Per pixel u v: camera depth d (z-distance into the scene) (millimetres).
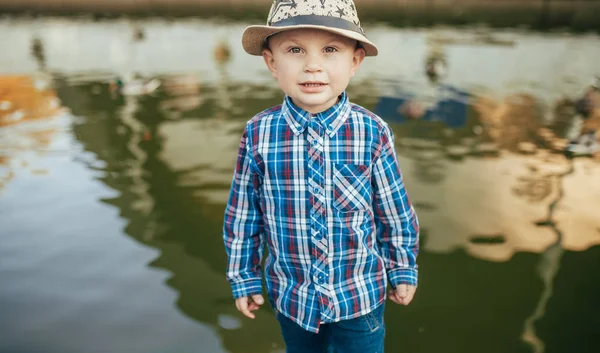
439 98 6570
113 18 20078
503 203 3570
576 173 4062
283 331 1409
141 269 2848
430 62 9023
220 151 4750
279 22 1138
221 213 3514
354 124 1224
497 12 23578
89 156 4656
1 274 2777
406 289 1348
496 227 3246
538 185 3852
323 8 1123
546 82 7398
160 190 3896
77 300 2559
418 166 4285
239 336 2297
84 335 2281
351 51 1177
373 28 15859
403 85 7344
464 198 3660
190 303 2545
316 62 1131
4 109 6398
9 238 3168
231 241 1375
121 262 2912
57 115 6105
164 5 29344
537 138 4934
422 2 32031
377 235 1394
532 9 25797
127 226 3332
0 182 4031
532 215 3389
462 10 25391
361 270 1292
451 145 4793
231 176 4156
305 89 1150
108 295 2598
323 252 1240
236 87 7508
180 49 11398
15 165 4406
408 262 1351
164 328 2346
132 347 2209
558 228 3217
